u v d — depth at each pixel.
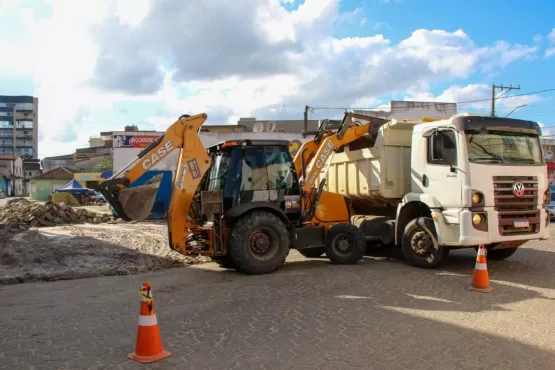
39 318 6.09
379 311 6.30
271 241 9.07
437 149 9.07
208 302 6.86
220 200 9.10
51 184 67.44
